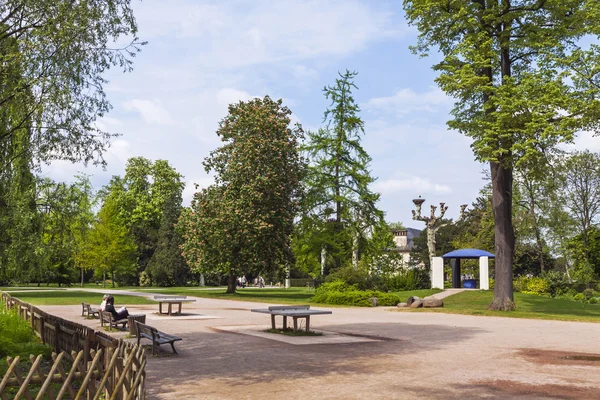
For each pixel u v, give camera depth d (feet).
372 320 86.74
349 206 176.24
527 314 98.89
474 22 102.58
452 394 32.40
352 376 38.06
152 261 261.85
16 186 44.52
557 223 193.98
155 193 268.82
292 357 46.75
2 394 18.53
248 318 86.84
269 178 147.13
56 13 41.52
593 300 152.15
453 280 171.12
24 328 52.13
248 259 150.10
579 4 103.60
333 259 184.44
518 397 31.73
